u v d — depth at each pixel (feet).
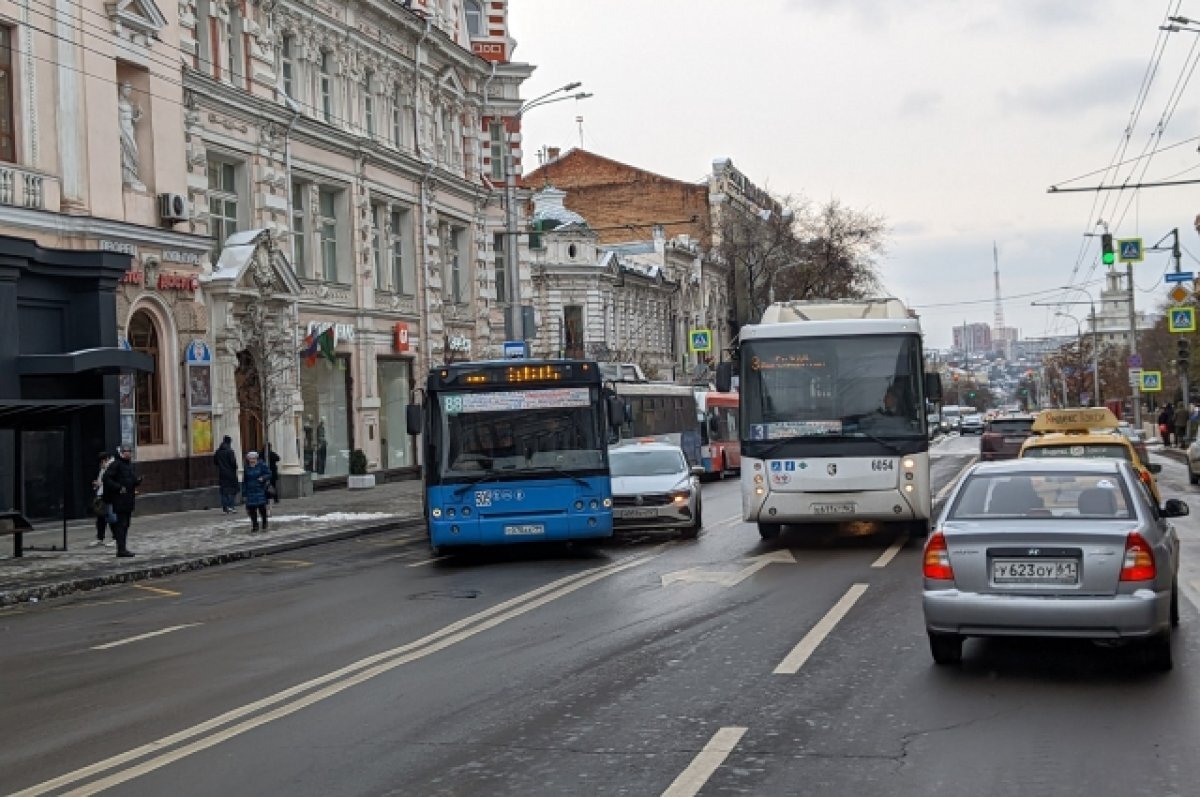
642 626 41.29
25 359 84.99
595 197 294.25
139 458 99.09
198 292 106.11
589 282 219.61
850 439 64.08
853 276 244.83
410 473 151.64
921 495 63.77
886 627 39.52
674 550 66.44
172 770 25.27
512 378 65.10
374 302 142.31
